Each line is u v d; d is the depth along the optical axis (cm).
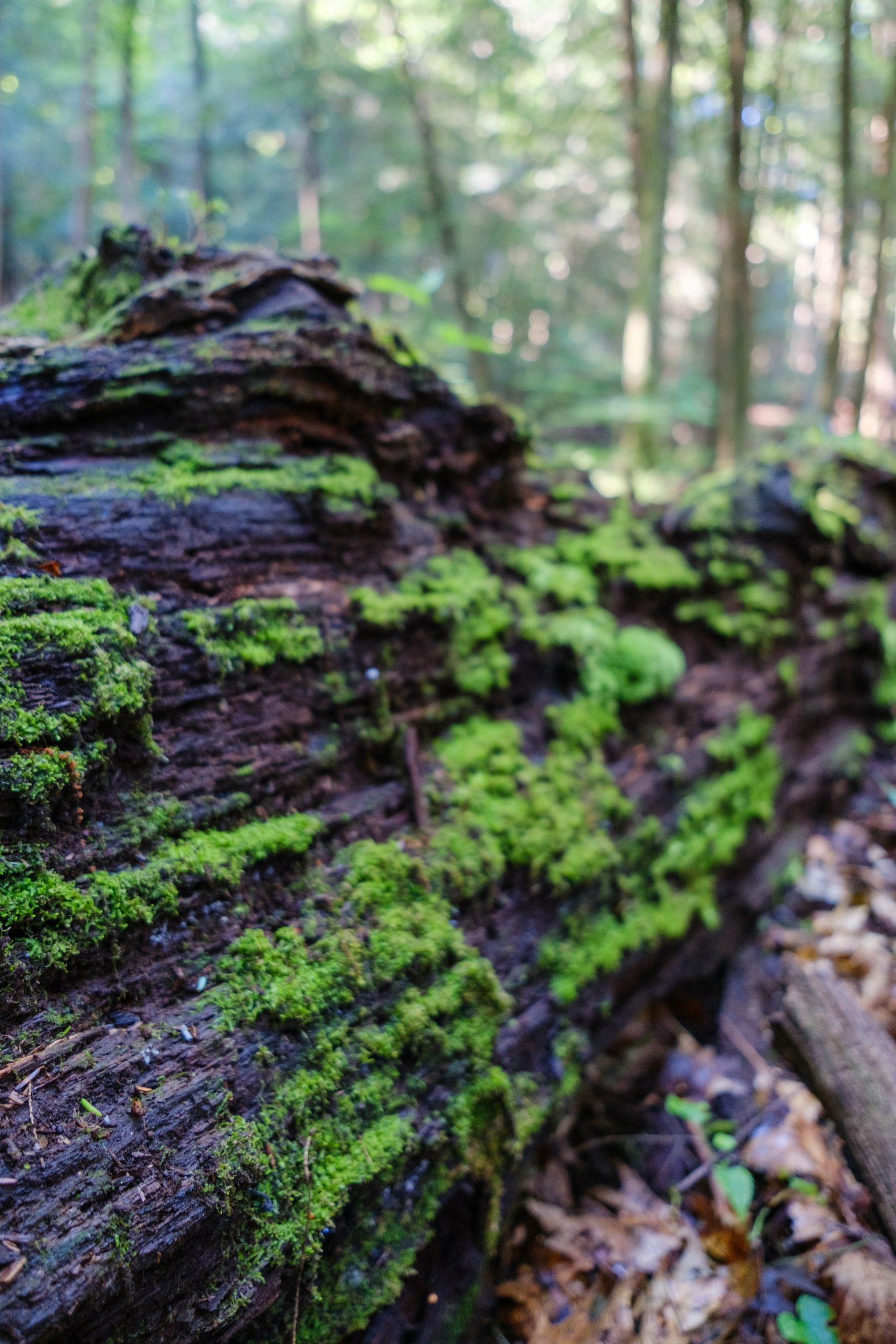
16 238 953
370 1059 165
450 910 197
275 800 185
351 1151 154
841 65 566
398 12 782
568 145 1004
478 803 220
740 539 343
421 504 262
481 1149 182
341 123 958
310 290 225
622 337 1253
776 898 313
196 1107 136
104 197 942
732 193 598
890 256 904
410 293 314
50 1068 130
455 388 273
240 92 958
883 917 301
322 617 208
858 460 408
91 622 162
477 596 252
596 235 1177
